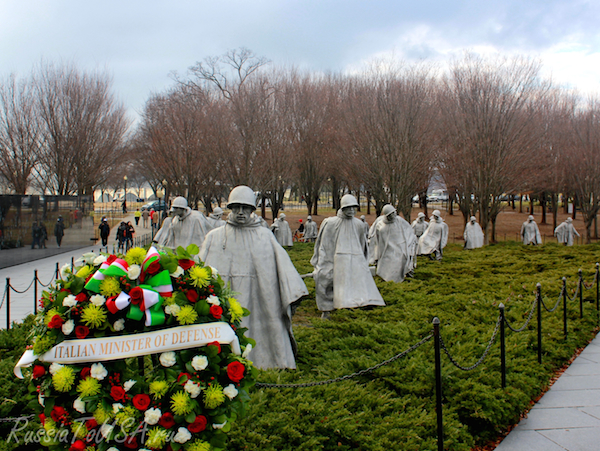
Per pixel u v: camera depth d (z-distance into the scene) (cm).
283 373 582
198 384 326
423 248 1988
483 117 2770
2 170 3038
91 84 3325
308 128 3719
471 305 991
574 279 1266
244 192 629
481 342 723
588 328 877
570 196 4897
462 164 2933
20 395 498
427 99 2881
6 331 752
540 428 521
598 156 3148
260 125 2983
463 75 2859
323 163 3781
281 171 3153
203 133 2802
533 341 759
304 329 838
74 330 329
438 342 457
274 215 4006
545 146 3359
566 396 605
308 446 437
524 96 2770
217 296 363
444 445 465
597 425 525
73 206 2678
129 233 2683
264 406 495
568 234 2875
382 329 793
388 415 510
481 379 582
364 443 451
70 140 3172
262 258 629
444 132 3002
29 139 3092
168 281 341
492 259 1833
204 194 3253
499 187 2944
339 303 977
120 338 328
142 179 7538
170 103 3155
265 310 623
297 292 619
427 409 529
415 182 2877
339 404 507
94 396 319
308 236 3266
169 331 336
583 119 3434
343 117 3197
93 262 349
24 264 1991
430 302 1038
